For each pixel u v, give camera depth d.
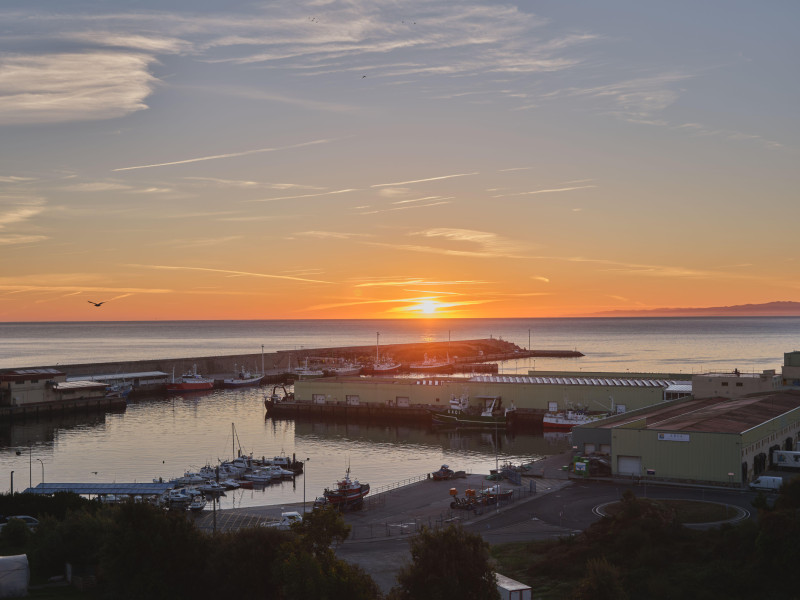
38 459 175.38
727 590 72.31
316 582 63.88
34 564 81.44
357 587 65.06
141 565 71.50
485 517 108.62
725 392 180.38
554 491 122.44
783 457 132.88
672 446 124.00
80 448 190.00
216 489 140.50
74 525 82.94
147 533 72.31
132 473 160.25
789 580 72.06
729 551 78.81
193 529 74.94
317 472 160.62
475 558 66.06
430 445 192.50
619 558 81.12
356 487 121.19
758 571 73.81
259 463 163.62
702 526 94.88
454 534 66.94
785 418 142.38
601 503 112.56
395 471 160.00
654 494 115.94
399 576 66.12
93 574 79.50
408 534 101.81
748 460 122.62
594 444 145.25
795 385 183.25
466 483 136.62
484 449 185.38
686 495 114.62
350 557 90.88
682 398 182.00
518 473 133.62
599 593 66.56
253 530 73.25
